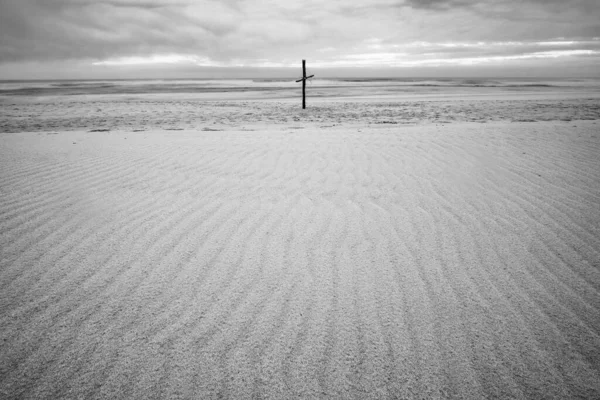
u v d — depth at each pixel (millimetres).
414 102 18719
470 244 2596
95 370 1528
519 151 5273
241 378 1496
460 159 4914
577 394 1417
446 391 1439
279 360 1585
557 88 36375
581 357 1588
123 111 14742
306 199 3500
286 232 2807
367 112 13891
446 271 2262
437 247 2561
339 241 2662
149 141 6355
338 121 11023
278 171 4438
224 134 7293
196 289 2086
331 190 3752
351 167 4594
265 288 2100
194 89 37031
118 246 2574
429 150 5457
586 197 3436
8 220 2971
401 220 3012
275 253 2496
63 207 3264
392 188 3799
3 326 1775
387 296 2023
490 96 23500
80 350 1633
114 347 1651
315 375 1512
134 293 2047
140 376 1501
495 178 4078
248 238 2711
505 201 3393
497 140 6055
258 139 6523
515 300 1974
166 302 1972
